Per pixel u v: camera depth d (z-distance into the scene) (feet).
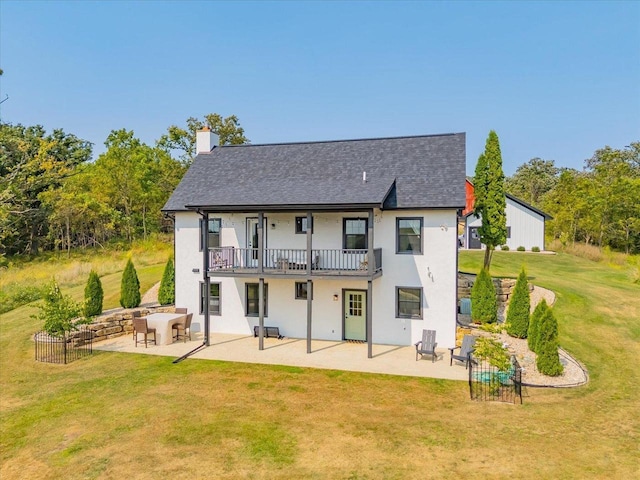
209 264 59.16
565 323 57.47
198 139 73.51
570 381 41.65
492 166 69.56
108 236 165.68
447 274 54.75
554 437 31.22
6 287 89.86
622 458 28.35
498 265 96.68
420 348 54.24
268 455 29.01
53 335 50.90
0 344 56.03
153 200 163.22
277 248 59.93
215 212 57.41
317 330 59.82
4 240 141.49
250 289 62.69
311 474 26.73
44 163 122.62
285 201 51.93
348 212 55.77
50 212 140.36
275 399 38.70
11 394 40.83
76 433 32.76
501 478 26.09
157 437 31.76
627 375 43.57
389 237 56.44
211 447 30.14
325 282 59.21
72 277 96.48
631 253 138.10
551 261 104.47
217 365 48.42
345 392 40.24
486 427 32.81
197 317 64.49
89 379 44.34
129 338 60.95
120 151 156.46
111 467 27.91
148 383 43.01
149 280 86.17
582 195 147.95
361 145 66.49
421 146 63.05
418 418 34.53
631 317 59.52
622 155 213.66
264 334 60.80
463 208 52.65
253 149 71.61
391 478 26.20
